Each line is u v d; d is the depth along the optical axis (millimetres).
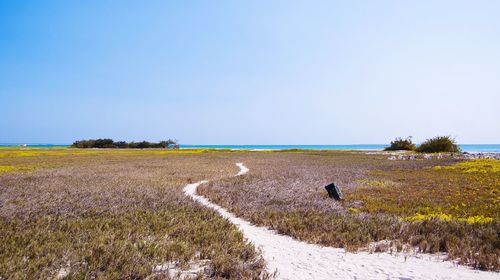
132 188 17938
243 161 47656
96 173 26797
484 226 9766
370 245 8680
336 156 61688
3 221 10039
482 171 27531
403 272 6672
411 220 11047
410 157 49188
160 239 8320
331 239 8898
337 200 15648
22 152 76000
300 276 6465
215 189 18828
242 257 7363
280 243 8953
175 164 39312
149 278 5945
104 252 7023
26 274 5641
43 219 10312
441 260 7480
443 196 16250
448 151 64688
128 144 141875
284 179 24062
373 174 27547
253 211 12766
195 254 7555
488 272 6648
